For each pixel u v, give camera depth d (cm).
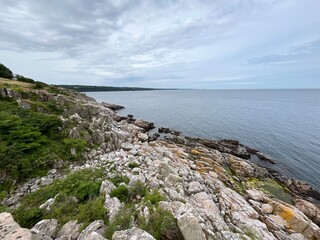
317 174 2572
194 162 2525
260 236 1194
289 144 3600
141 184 1297
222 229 1102
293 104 10456
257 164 2859
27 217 989
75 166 1823
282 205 1677
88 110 3328
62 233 843
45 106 2762
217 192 1736
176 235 837
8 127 1858
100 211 968
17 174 1482
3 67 5038
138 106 9394
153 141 3422
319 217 1714
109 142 2414
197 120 5791
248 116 6359
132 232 723
